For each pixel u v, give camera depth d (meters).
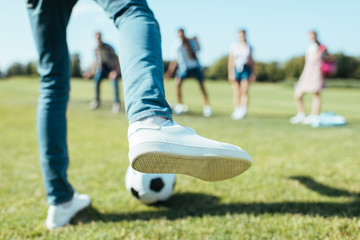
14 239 1.52
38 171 2.88
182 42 6.95
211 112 7.75
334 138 4.36
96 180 2.55
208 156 1.09
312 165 2.84
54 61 1.55
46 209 1.94
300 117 6.31
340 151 3.46
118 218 1.78
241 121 6.28
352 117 7.50
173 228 1.62
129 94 1.06
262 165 2.86
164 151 1.02
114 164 3.06
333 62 5.89
